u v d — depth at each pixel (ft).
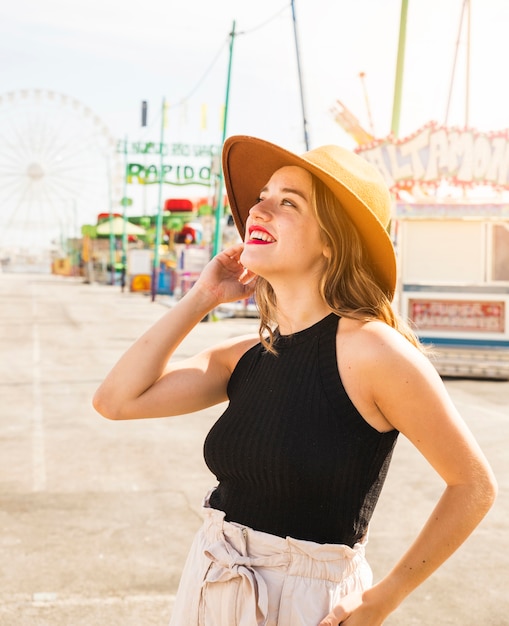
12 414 24.82
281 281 4.91
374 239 4.80
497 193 38.09
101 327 60.75
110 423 23.41
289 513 4.44
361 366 4.38
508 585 11.48
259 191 5.77
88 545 12.82
